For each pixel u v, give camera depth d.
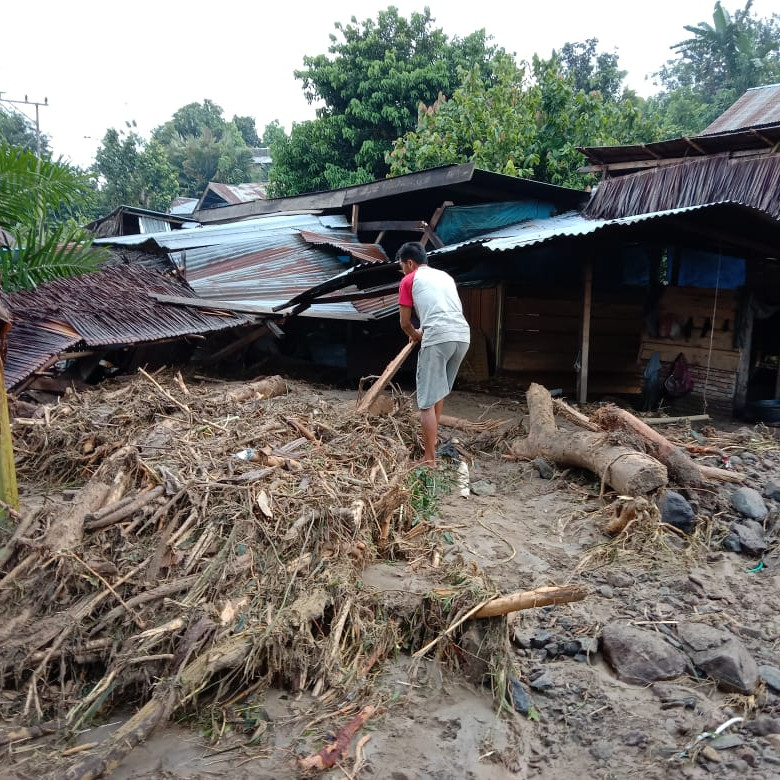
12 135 29.64
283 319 9.87
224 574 2.81
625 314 10.12
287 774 2.22
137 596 2.74
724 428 7.52
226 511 3.14
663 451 4.61
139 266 10.13
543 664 2.89
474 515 4.33
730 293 8.34
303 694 2.60
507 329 9.52
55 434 4.73
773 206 8.80
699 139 9.50
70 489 4.31
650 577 3.58
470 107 15.01
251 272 10.88
